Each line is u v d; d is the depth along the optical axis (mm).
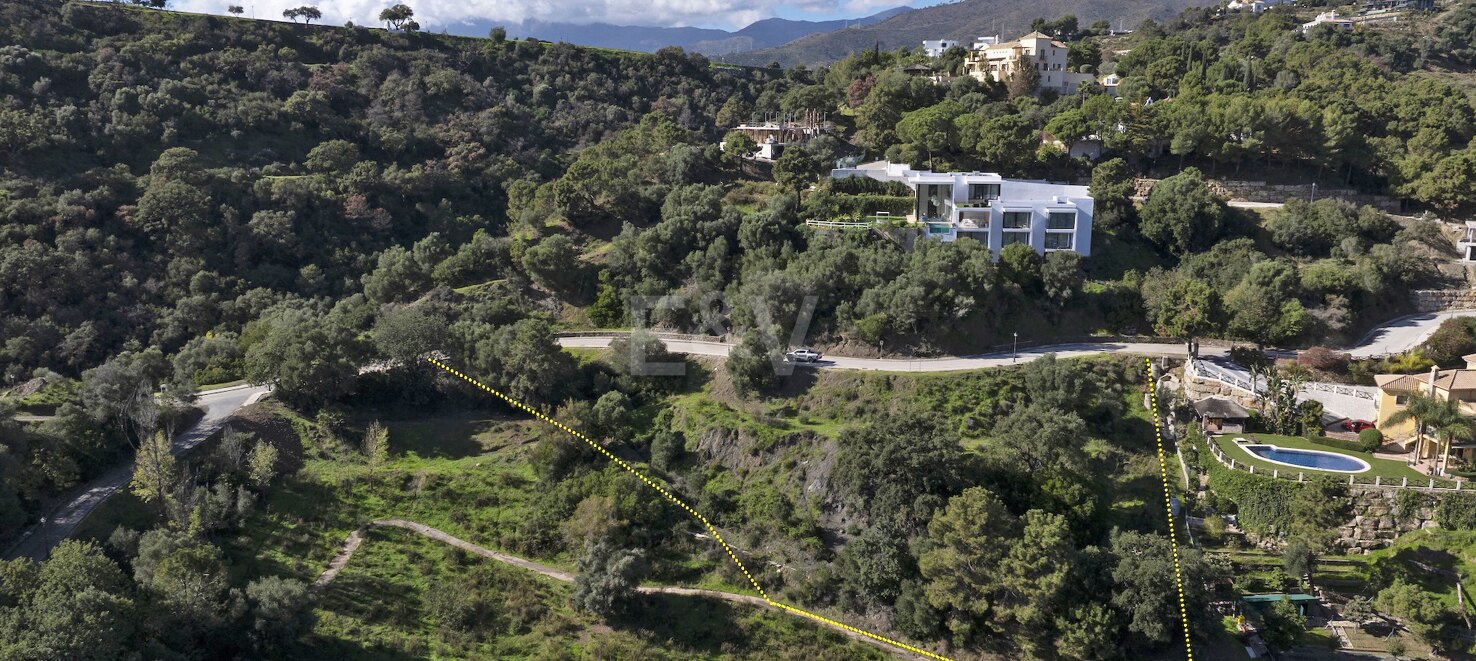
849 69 185375
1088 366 88125
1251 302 91812
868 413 83312
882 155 143250
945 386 84688
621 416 84812
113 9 158250
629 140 147375
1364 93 152125
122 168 121125
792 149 124188
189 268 110812
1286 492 70125
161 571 58844
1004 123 126312
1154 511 73688
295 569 67750
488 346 90812
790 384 88688
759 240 105688
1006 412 82312
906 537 69312
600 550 68562
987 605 63656
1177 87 156375
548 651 63062
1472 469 70938
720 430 82375
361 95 164375
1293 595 66562
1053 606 63375
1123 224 114000
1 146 114625
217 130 138375
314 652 61031
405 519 74688
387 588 67375
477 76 187250
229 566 66312
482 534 73812
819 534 73125
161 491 69688
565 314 109000
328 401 86875
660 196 122188
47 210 108688
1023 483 72250
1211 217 110312
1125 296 100438
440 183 143000
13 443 68562
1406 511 68000
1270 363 90625
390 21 192875
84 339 98000
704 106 197375
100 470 74250
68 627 50344
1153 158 133500
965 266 95312
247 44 165000
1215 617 64312
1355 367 87625
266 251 118562
